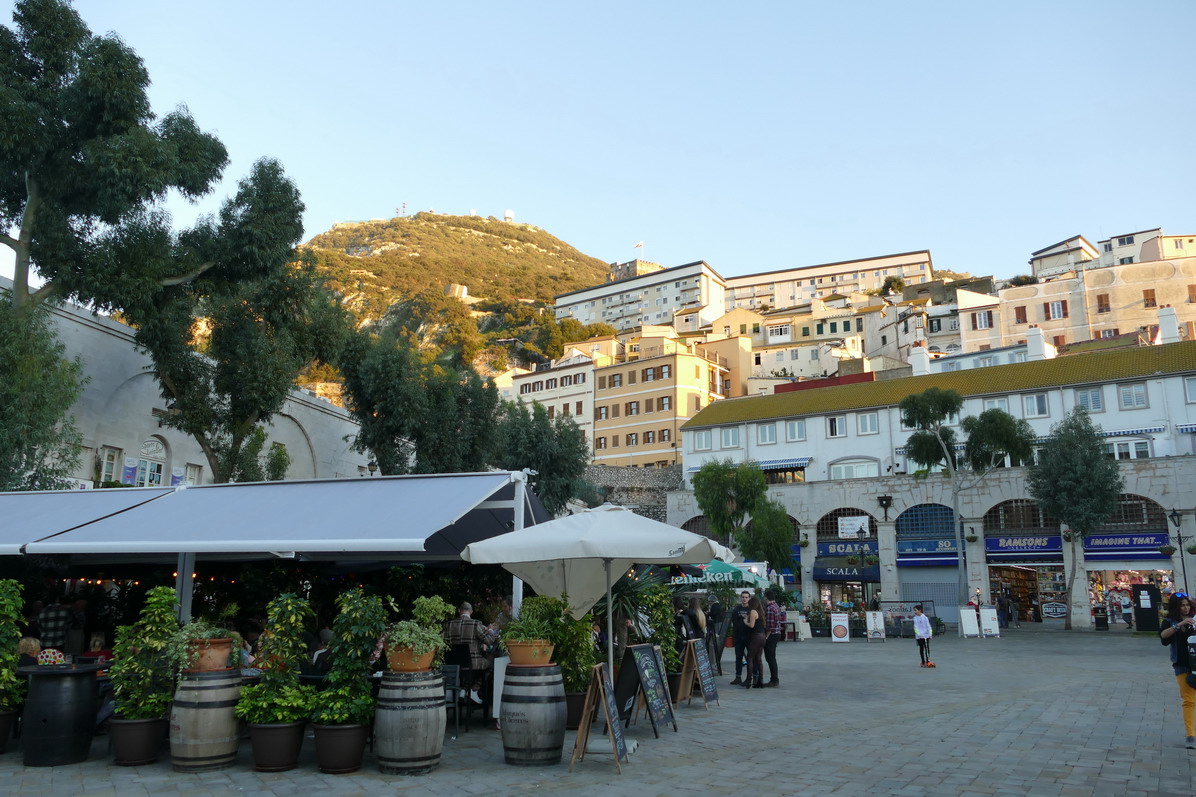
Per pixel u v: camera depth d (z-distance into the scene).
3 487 17.55
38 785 7.88
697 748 9.84
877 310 89.94
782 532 44.06
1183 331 69.25
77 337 23.03
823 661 22.69
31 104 20.00
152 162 20.45
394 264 191.00
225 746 8.68
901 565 45.03
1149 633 33.06
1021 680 17.39
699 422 58.34
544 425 41.91
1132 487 39.56
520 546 9.66
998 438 39.16
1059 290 74.62
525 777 8.34
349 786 7.94
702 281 135.12
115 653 9.14
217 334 24.86
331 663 8.93
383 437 30.12
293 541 10.12
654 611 13.09
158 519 11.94
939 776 8.20
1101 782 7.84
